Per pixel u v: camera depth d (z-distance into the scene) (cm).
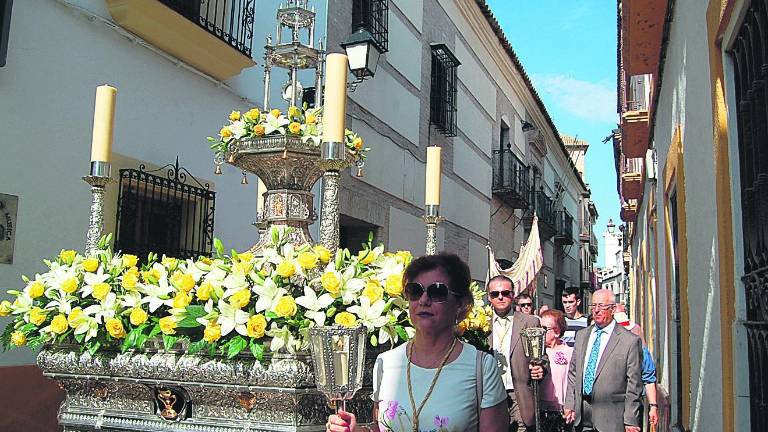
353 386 221
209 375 291
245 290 294
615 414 512
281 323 288
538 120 2352
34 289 333
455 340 252
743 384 297
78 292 335
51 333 324
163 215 640
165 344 293
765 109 261
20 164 505
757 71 271
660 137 727
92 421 317
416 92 1250
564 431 539
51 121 533
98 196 368
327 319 295
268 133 354
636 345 520
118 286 332
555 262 2872
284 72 835
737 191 312
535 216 1234
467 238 1549
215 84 715
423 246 1273
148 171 623
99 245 364
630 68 751
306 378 281
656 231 805
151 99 632
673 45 555
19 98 505
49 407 511
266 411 291
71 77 551
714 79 333
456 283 250
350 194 970
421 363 247
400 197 1160
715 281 350
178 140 664
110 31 589
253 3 756
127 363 306
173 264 344
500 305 507
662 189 701
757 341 274
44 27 528
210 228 693
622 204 1609
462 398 238
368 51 683
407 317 309
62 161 542
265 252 319
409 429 238
